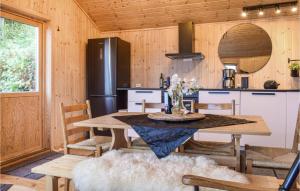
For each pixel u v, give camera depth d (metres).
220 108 2.68
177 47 4.67
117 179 1.57
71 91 4.24
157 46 4.80
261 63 4.21
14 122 3.34
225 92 3.79
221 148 2.33
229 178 1.53
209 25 4.47
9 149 3.29
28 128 3.55
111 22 4.81
